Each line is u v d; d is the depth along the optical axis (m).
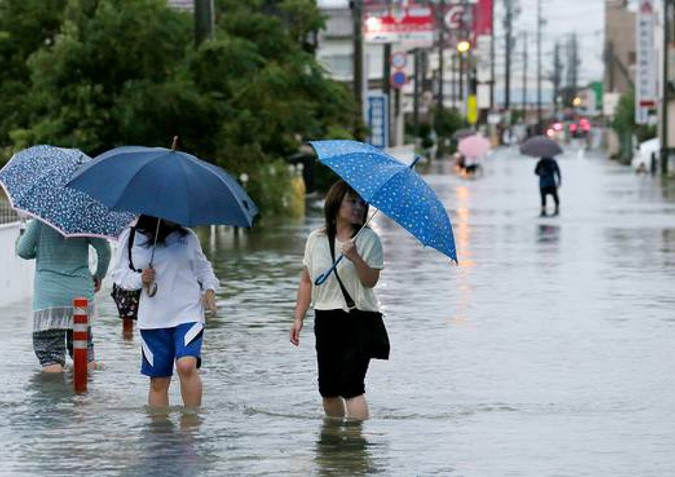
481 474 21.53
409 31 148.25
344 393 25.53
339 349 25.30
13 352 33.56
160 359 26.28
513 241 68.38
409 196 23.81
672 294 45.81
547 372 31.22
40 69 69.12
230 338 36.09
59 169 29.52
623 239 69.50
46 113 70.44
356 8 127.19
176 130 70.00
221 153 76.00
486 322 39.19
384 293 46.09
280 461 22.36
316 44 116.75
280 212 84.31
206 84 71.44
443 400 28.03
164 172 24.83
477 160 171.00
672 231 74.88
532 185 136.50
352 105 107.56
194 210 24.67
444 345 35.03
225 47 71.00
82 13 70.06
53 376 30.47
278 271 52.97
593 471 21.70
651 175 159.12
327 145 24.77
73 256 30.77
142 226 25.97
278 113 78.25
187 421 25.55
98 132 68.50
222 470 21.73
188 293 26.09
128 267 25.97
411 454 22.91
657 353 33.75
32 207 29.22
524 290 46.97
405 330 37.59
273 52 87.44
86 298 30.59
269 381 30.03
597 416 26.34
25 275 43.88
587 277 51.16
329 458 22.58
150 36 68.69
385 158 24.38
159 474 21.45
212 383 29.78
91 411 26.53
